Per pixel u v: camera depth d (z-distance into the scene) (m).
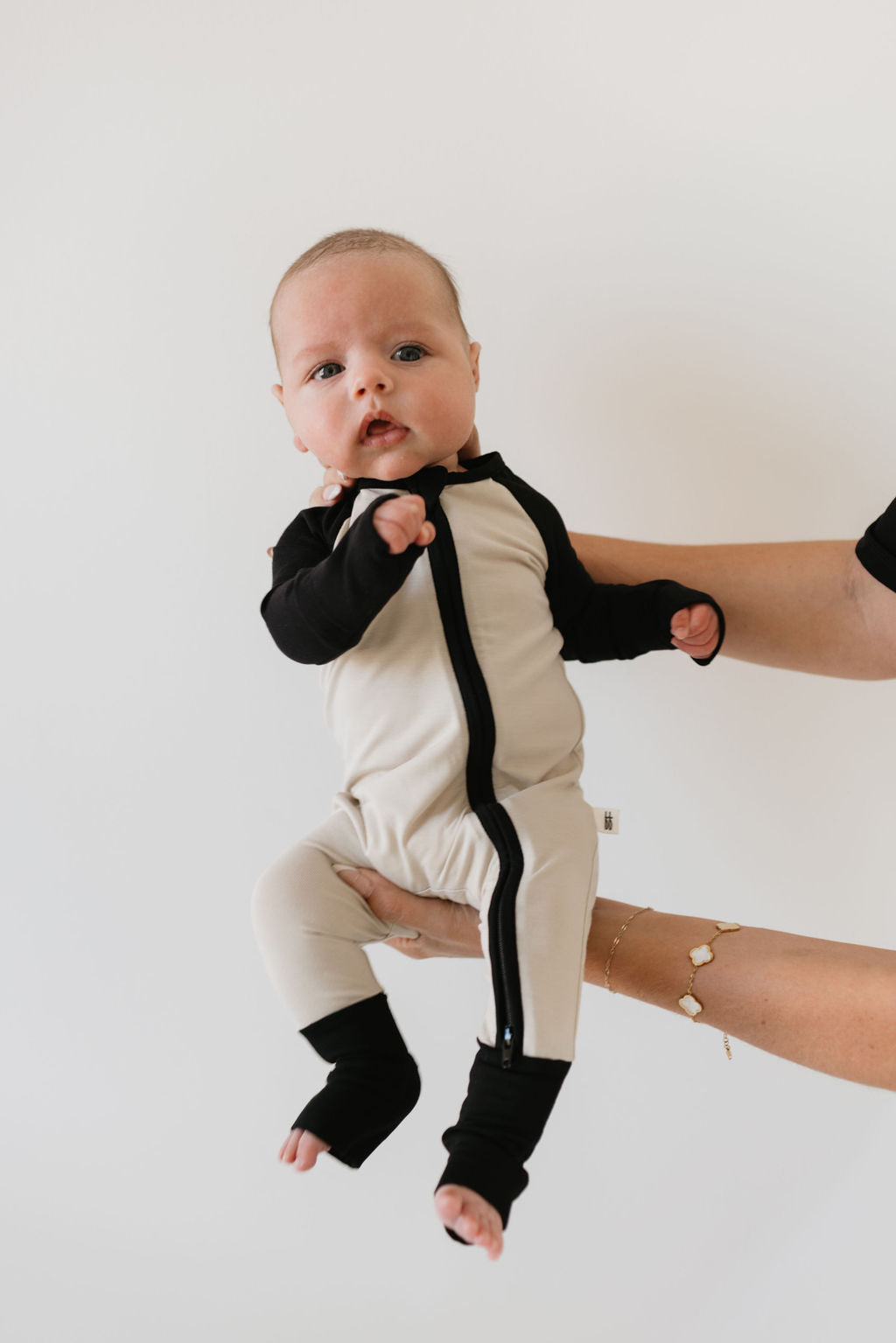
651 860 1.83
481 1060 1.02
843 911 1.80
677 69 1.68
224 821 1.85
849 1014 1.14
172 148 1.75
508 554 1.18
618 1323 1.88
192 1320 1.92
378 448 1.15
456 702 1.12
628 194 1.70
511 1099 0.98
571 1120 1.90
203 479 1.79
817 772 1.77
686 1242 1.87
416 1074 1.13
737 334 1.70
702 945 1.25
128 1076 1.92
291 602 1.05
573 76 1.70
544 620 1.20
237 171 1.74
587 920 1.08
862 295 1.67
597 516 1.77
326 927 1.16
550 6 1.69
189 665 1.83
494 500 1.21
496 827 1.10
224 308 1.75
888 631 1.33
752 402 1.71
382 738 1.15
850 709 1.75
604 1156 1.90
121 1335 1.92
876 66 1.64
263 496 1.77
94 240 1.77
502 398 1.75
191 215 1.75
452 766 1.12
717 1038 1.86
